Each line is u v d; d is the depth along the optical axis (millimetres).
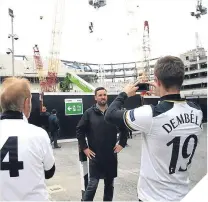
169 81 1630
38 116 13398
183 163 1654
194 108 1739
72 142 13648
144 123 1589
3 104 1735
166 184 1621
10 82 1801
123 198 4371
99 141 3412
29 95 1812
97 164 3428
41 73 48656
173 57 1676
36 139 1694
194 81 62156
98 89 3471
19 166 1616
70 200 4312
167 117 1588
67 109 14227
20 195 1622
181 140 1610
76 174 6113
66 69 62188
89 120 3479
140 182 1726
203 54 62719
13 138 1645
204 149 8680
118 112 1725
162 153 1605
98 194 4547
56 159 8219
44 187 1740
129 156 8430
